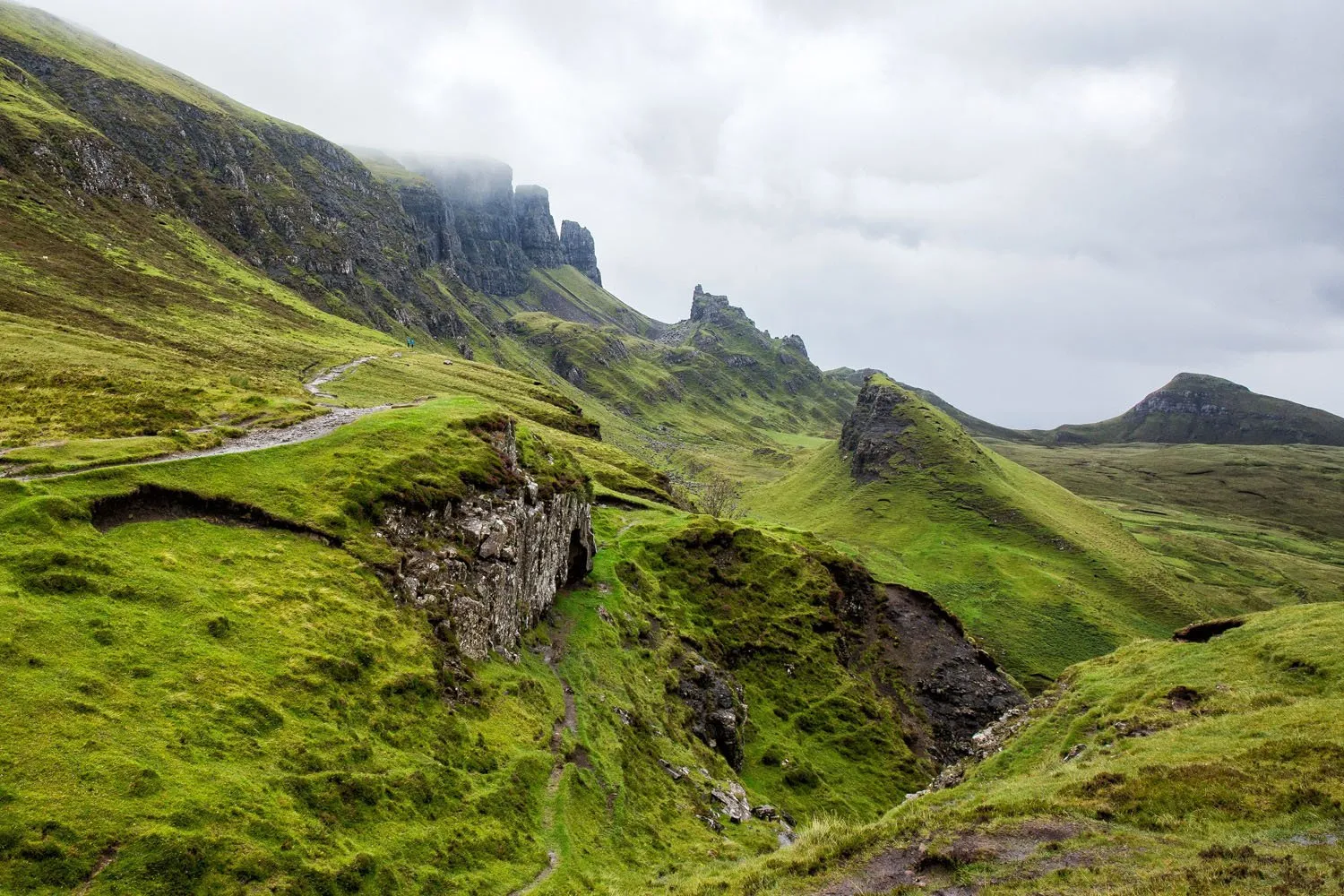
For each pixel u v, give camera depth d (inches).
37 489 1350.9
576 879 1255.5
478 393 7337.6
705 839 1800.0
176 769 921.5
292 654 1250.0
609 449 7155.5
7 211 6865.2
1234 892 811.4
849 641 4338.1
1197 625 2289.6
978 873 984.9
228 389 2765.7
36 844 747.4
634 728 2206.0
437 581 1774.1
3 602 1025.5
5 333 3454.7
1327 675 1619.1
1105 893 856.9
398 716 1321.4
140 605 1178.0
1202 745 1376.7
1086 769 1402.6
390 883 993.5
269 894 851.4
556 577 2721.5
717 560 4303.6
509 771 1440.7
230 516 1611.7
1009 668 6968.5
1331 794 1037.2
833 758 3275.1
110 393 2285.9
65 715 904.9
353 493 1817.2
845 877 1048.8
